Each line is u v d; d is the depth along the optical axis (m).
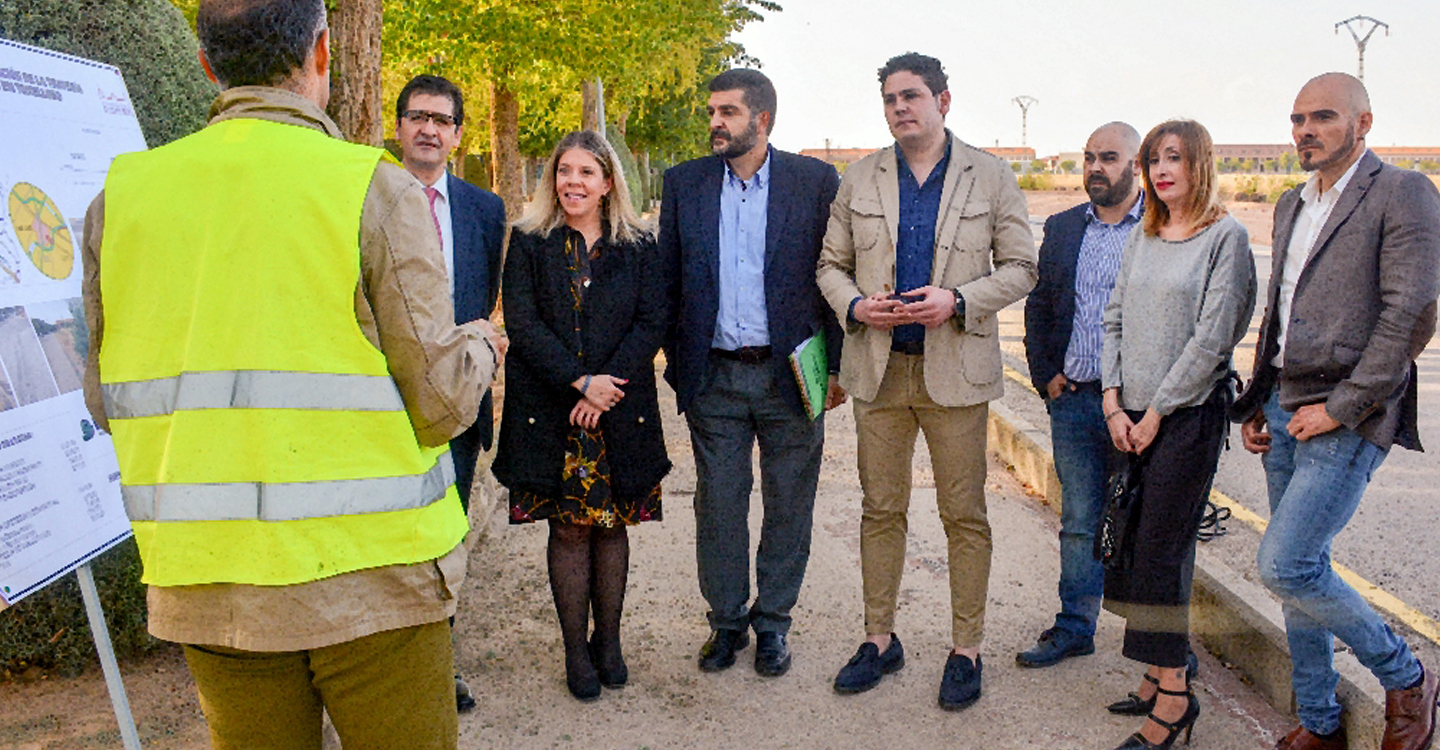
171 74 3.94
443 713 1.98
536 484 3.52
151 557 1.78
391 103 14.15
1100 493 3.85
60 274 2.64
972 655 3.66
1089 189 3.80
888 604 3.79
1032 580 4.67
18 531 2.34
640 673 3.87
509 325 3.49
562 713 3.58
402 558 1.85
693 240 3.78
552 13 11.31
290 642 1.74
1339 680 3.23
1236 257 3.15
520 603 4.50
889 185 3.61
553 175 3.51
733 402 3.83
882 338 3.57
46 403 2.51
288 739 1.93
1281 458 3.21
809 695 3.69
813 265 3.82
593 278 3.51
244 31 1.81
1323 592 2.93
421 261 1.83
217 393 1.74
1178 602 3.18
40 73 2.70
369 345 1.81
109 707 3.35
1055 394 3.91
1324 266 2.89
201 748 3.10
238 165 1.77
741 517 3.88
